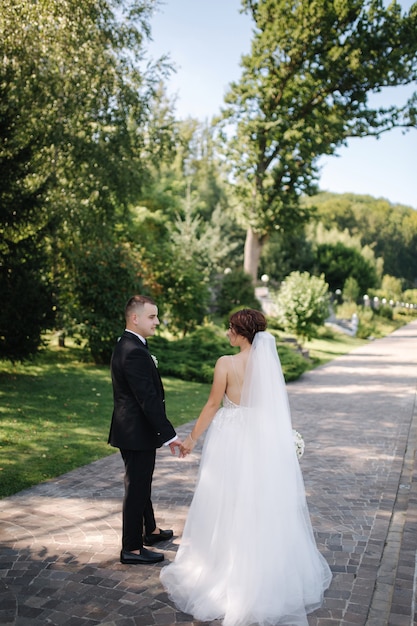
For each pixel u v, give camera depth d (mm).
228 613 3039
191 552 3439
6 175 10289
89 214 15734
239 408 3441
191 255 28984
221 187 47375
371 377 15562
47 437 7176
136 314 3697
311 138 24906
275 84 26031
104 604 3191
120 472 5883
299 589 3184
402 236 91062
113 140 15570
